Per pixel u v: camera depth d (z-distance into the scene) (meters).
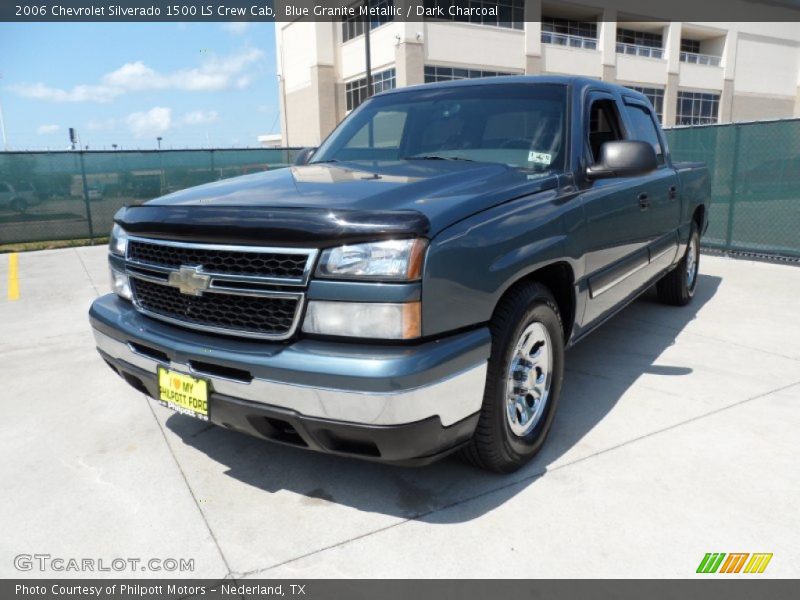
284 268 2.24
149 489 2.78
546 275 3.13
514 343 2.59
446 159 3.33
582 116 3.40
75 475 2.91
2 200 12.64
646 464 2.88
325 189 2.58
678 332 5.00
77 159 13.25
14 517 2.58
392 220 2.12
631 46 38.03
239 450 3.12
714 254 8.97
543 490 2.69
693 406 3.52
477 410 2.41
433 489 2.72
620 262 3.79
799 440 3.10
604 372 4.10
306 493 2.71
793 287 6.64
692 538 2.35
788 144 9.36
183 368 2.45
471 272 2.30
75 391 3.97
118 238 2.92
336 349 2.14
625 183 3.77
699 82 41.06
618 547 2.30
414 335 2.13
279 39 39.19
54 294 7.10
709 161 9.41
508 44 32.12
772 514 2.49
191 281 2.43
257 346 2.29
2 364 4.55
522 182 2.81
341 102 36.00
